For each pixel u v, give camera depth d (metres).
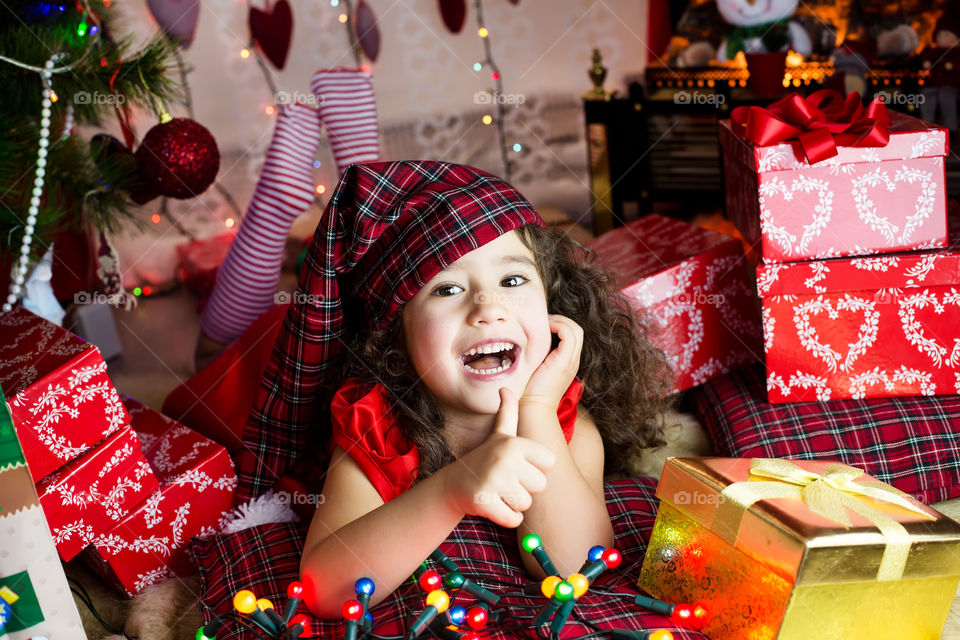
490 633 0.95
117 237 2.67
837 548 0.82
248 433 1.29
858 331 1.30
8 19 1.54
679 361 1.44
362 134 2.09
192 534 1.24
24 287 1.57
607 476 1.41
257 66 3.06
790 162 1.25
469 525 1.16
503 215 1.12
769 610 0.86
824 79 2.19
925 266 1.26
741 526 0.89
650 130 2.44
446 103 3.32
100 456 1.14
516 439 0.98
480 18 3.24
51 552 0.97
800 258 1.29
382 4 3.19
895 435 1.27
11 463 0.93
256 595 1.09
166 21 2.73
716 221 2.43
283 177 1.88
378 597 1.00
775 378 1.33
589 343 1.33
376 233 1.11
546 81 3.30
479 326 1.08
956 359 1.29
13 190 1.54
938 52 2.06
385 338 1.18
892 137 1.24
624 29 3.22
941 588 0.88
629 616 0.96
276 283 1.95
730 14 2.36
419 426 1.17
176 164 1.60
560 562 1.07
